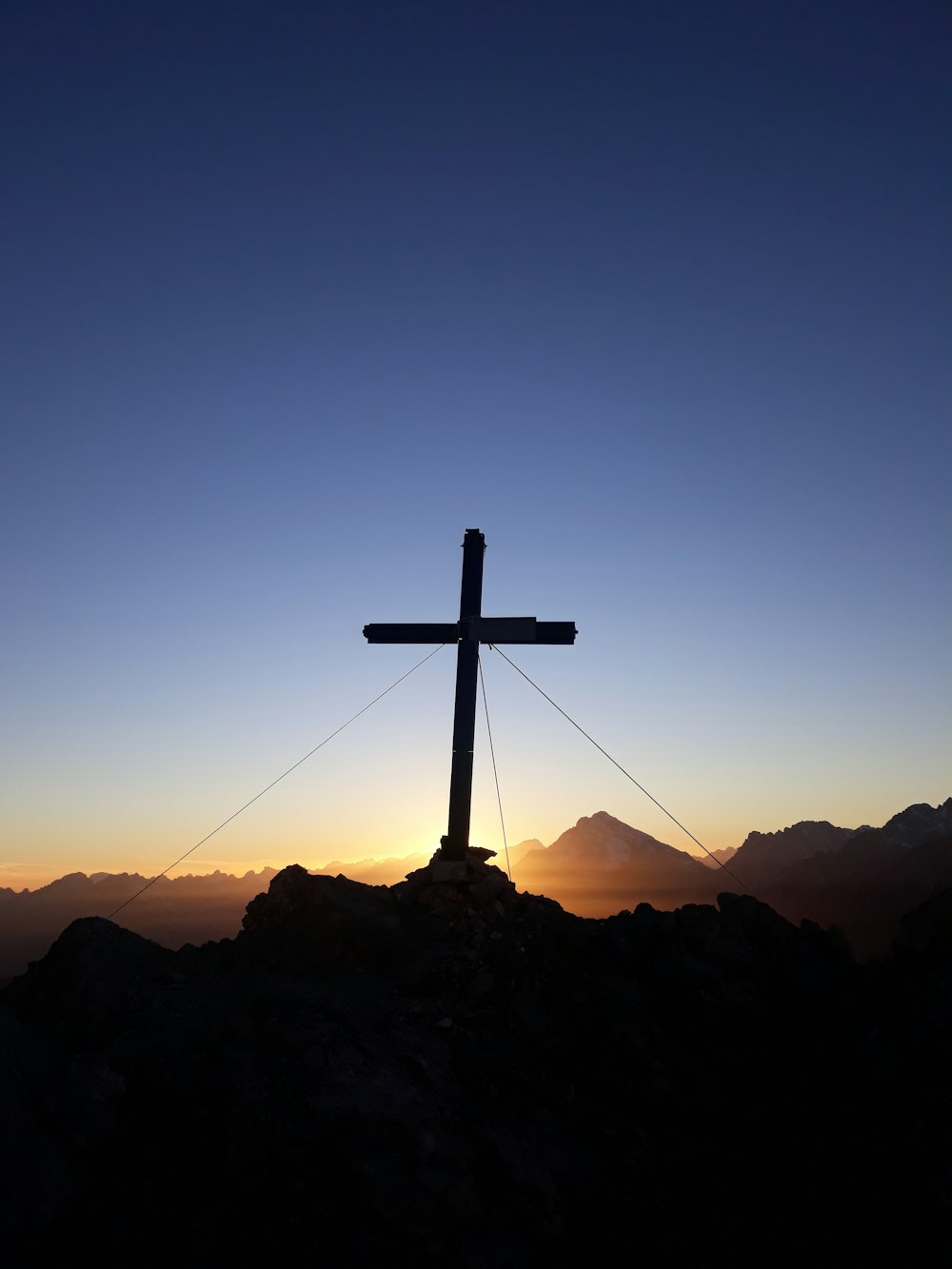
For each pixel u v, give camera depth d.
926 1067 17.03
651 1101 18.25
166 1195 14.25
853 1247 14.91
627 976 21.89
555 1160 16.23
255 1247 13.51
